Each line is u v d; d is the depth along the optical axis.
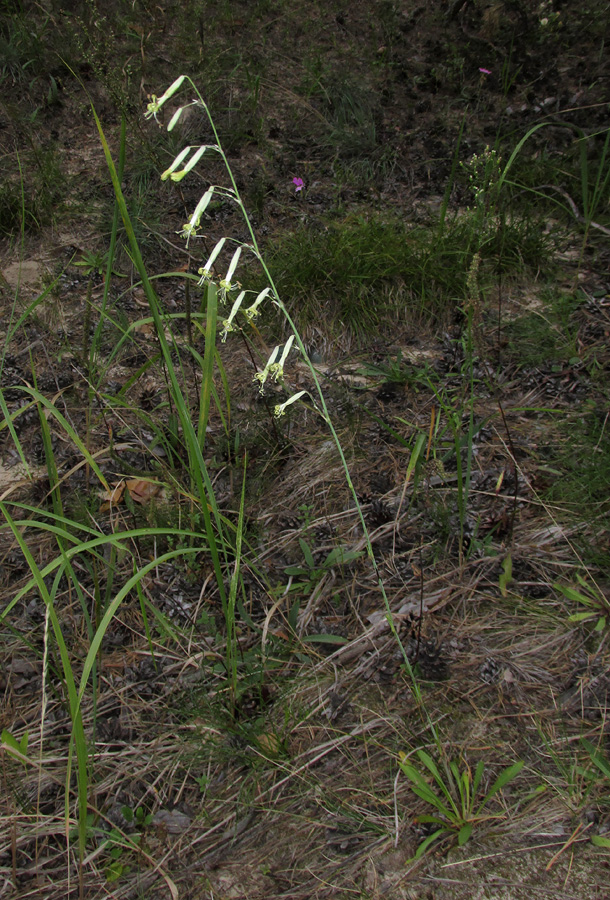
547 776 2.00
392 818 1.94
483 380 3.48
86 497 2.93
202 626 2.48
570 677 2.25
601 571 2.54
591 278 4.18
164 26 6.86
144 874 1.85
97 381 3.41
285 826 1.94
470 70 6.34
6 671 2.34
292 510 2.90
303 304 3.98
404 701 2.23
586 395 3.37
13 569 2.67
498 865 1.82
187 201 4.93
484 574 2.59
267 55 6.62
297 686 2.28
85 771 1.51
